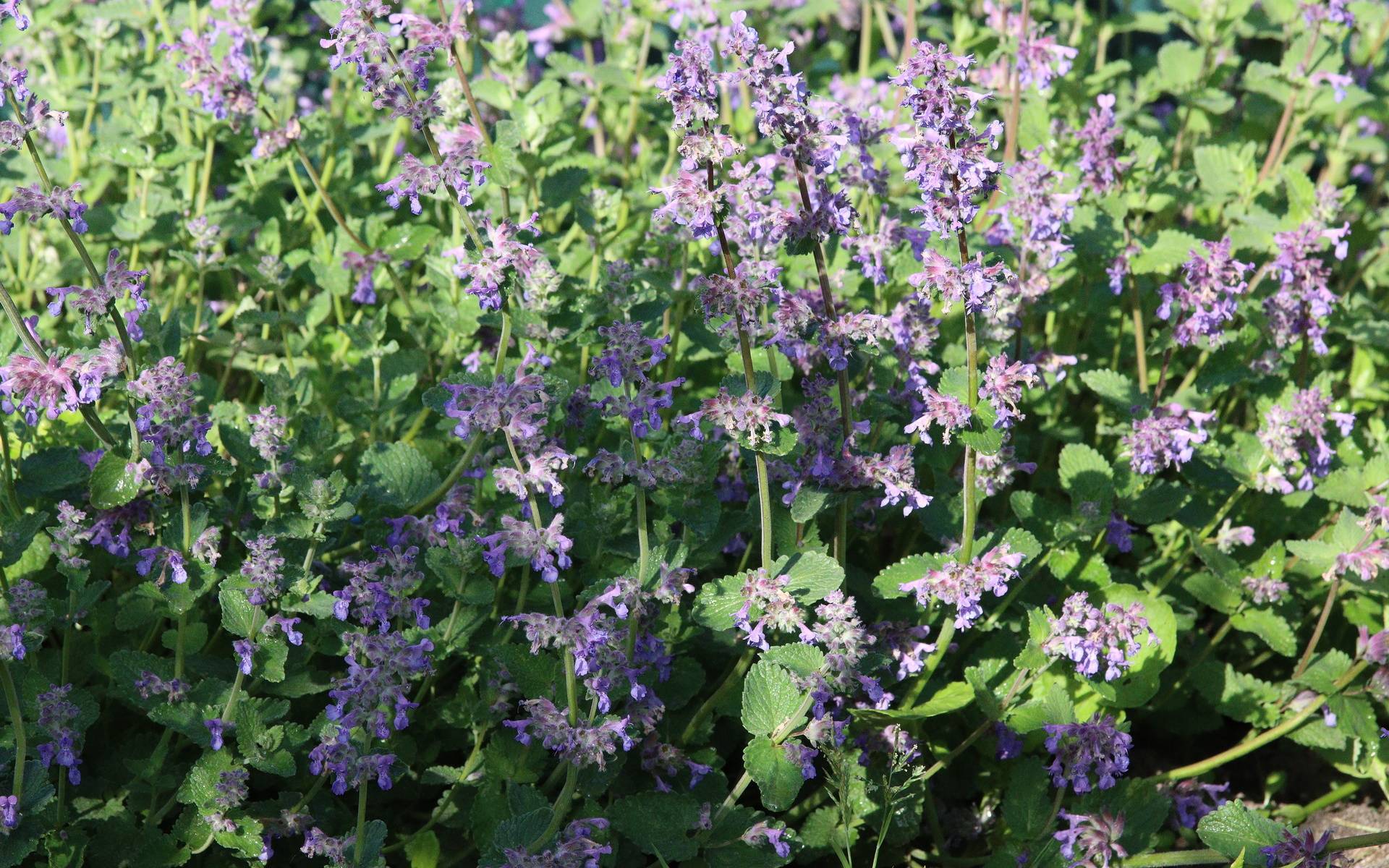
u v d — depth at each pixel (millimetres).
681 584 1244
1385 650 1312
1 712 1265
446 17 1300
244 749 1236
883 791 1293
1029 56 1490
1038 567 1351
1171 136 1710
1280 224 1482
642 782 1298
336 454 1379
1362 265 1611
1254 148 1536
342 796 1307
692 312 1394
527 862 1201
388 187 1262
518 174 1464
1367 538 1328
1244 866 1272
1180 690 1409
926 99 1197
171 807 1282
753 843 1260
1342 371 1552
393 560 1236
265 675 1241
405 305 1476
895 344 1361
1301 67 1590
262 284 1441
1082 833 1282
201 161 1627
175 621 1315
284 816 1249
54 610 1250
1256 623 1379
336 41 1263
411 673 1203
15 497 1290
